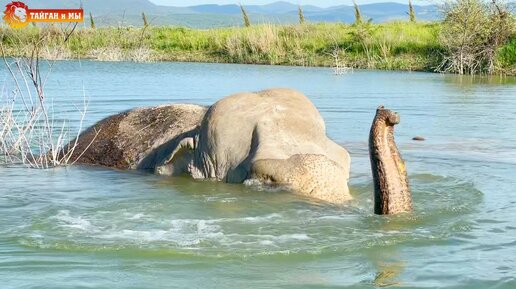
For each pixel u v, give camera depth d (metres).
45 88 25.78
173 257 7.76
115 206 9.93
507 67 38.72
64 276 7.15
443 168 12.84
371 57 44.19
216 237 8.45
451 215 9.47
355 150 14.49
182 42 51.84
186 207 9.82
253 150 10.86
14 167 13.25
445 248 8.08
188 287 6.91
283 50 47.41
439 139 16.25
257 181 10.40
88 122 17.80
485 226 8.96
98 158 13.56
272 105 11.38
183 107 13.68
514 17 40.56
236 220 9.14
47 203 10.21
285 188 10.02
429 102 23.55
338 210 9.54
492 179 11.87
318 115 11.60
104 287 6.86
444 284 6.98
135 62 45.03
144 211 9.65
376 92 26.61
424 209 9.70
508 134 17.03
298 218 9.17
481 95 26.16
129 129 13.78
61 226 8.88
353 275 7.25
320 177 10.02
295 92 11.82
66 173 12.61
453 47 40.66
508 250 8.01
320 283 7.02
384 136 8.84
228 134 11.32
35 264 7.49
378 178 8.88
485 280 7.07
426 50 44.16
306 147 10.81
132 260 7.65
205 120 11.77
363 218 9.14
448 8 41.94
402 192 8.91
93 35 52.44
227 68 40.59
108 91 25.38
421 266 7.49
